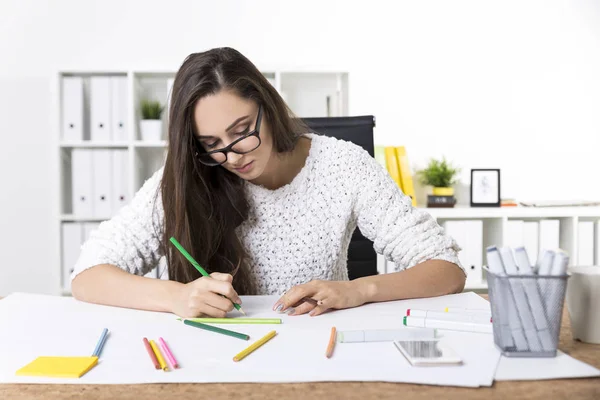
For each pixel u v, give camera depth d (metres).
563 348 0.79
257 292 1.36
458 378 0.66
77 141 2.62
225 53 1.12
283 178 1.34
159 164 2.84
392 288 1.10
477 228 2.64
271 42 2.89
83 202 2.63
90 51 2.83
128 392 0.64
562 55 2.97
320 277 1.37
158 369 0.71
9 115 2.82
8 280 2.84
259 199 1.32
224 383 0.66
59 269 2.63
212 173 1.25
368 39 2.91
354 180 1.34
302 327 0.91
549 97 2.97
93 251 1.21
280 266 1.35
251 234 1.34
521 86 2.96
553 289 0.73
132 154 2.62
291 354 0.76
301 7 2.89
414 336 0.83
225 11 2.87
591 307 0.80
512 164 2.97
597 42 2.98
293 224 1.34
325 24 2.90
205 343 0.82
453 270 1.19
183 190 1.17
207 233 1.23
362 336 0.82
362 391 0.64
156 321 0.96
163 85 2.85
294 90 2.89
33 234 2.84
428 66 2.92
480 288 2.65
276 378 0.67
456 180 2.94
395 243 1.29
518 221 2.66
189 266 1.22
